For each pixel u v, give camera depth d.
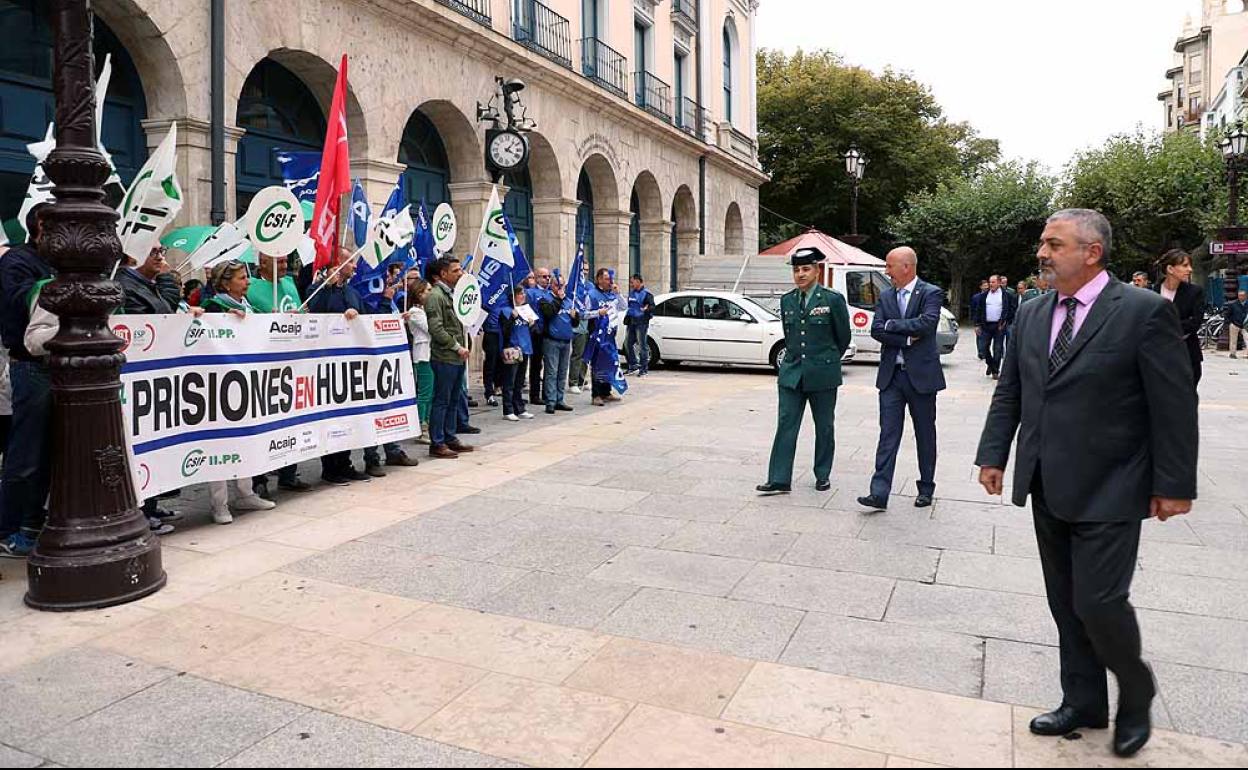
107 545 4.30
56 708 3.23
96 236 4.28
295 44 10.62
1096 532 2.79
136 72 9.35
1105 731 3.06
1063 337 2.94
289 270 8.86
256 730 3.07
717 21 26.06
